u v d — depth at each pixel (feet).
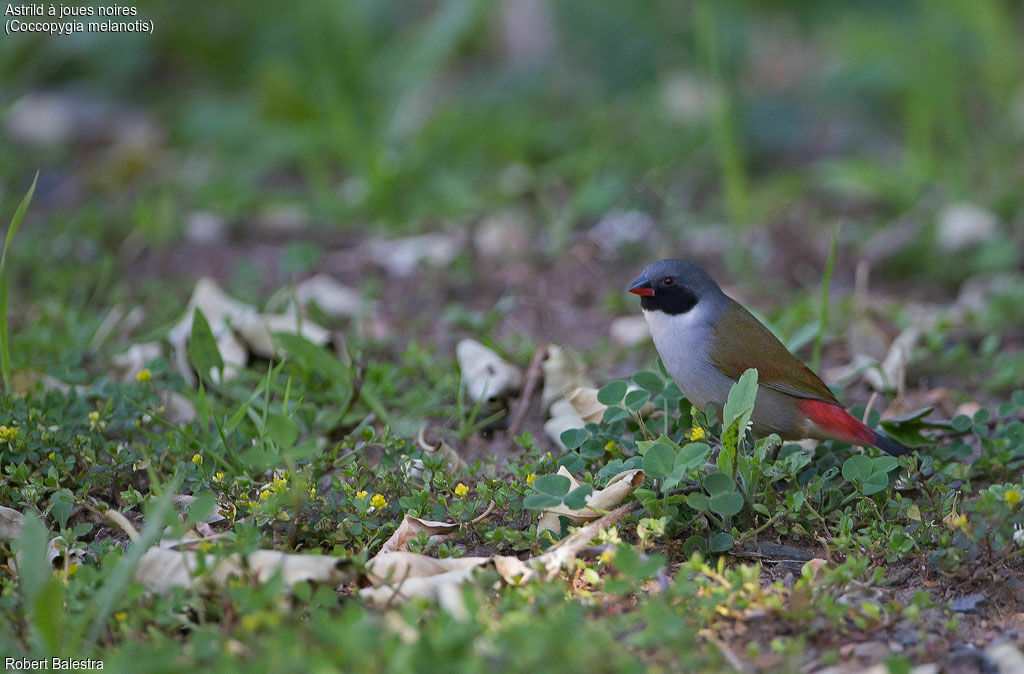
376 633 17.26
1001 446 27.71
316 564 20.99
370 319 39.88
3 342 28.35
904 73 63.67
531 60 66.54
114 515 22.95
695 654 19.31
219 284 44.09
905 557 23.89
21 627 20.06
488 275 45.52
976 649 20.62
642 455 24.27
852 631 20.94
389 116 55.57
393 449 27.07
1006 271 45.75
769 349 28.53
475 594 19.33
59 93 66.69
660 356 29.78
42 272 43.55
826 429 28.07
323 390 32.63
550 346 33.06
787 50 73.56
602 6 65.62
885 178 52.70
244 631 18.88
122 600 20.11
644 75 63.41
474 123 57.31
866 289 44.47
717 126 47.75
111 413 28.35
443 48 56.65
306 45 62.08
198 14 69.67
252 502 24.11
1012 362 34.91
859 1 74.02
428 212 50.08
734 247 46.85
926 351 36.19
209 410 30.07
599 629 18.60
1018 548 23.34
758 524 25.16
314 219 50.70
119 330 37.99
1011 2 76.89
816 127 63.00
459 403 31.17
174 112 62.23
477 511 25.14
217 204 50.88
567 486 23.04
